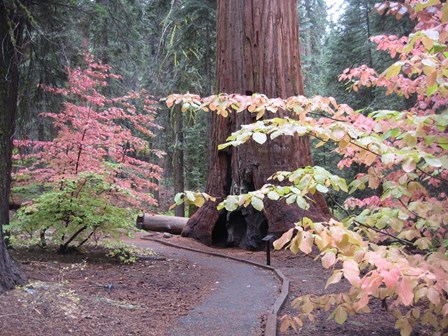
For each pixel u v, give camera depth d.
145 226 12.90
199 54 17.41
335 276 2.18
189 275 7.05
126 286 5.99
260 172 10.40
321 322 4.43
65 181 7.43
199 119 19.42
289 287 6.09
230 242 11.01
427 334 3.91
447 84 2.41
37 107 8.47
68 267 6.55
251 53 10.75
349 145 2.95
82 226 7.80
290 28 10.97
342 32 17.47
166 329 4.25
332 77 16.98
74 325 3.99
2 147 5.61
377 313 4.67
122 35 11.10
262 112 3.29
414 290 2.41
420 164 3.16
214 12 16.12
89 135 8.51
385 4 3.18
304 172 2.74
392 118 2.94
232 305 5.26
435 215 2.99
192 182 20.95
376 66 14.62
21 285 4.77
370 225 3.06
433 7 2.96
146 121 10.72
